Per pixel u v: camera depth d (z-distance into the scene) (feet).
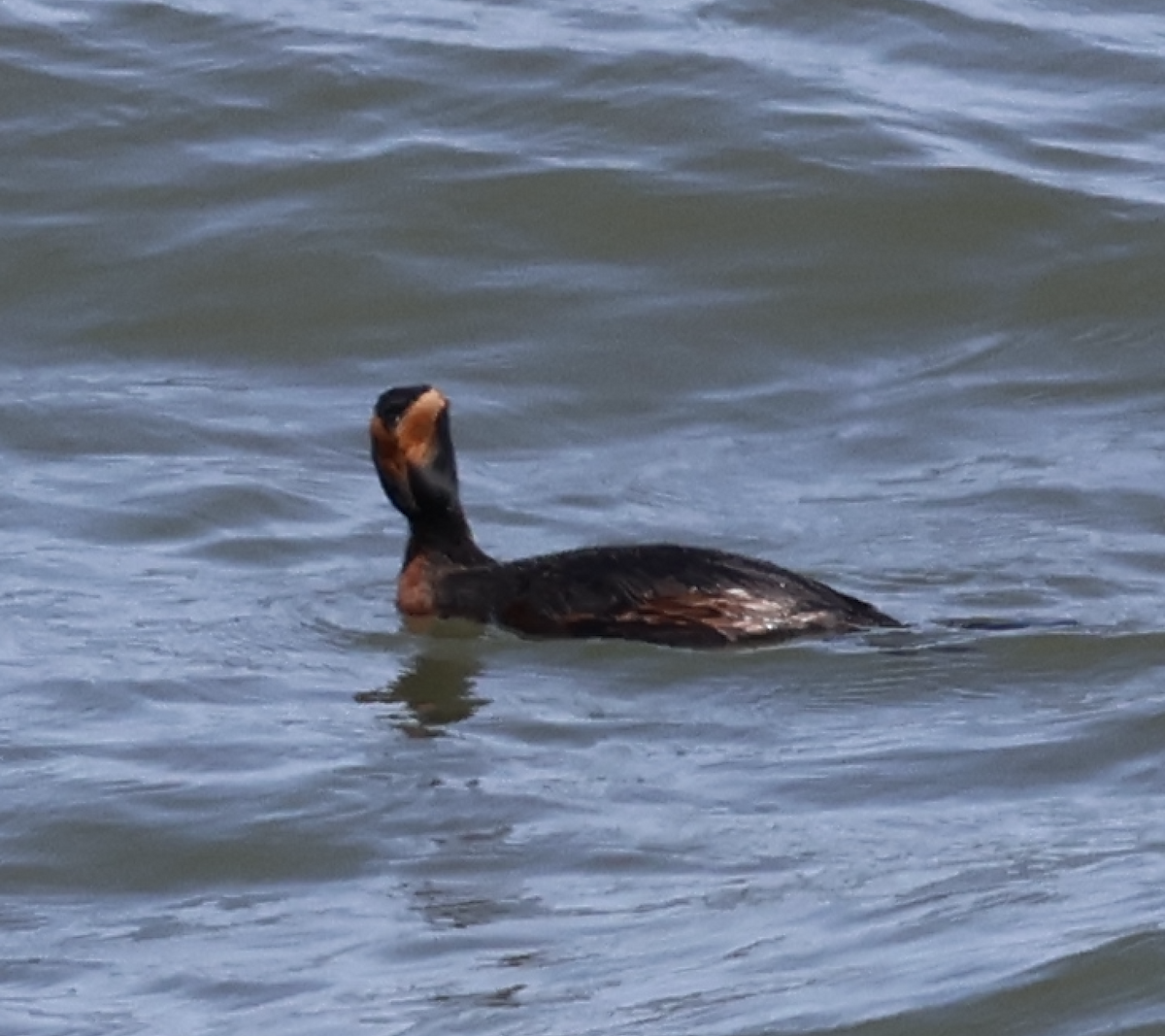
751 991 37.24
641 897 41.14
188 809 44.96
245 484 60.64
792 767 45.91
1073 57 79.36
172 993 38.81
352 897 41.83
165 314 69.62
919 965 37.60
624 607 51.78
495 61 77.92
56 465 62.18
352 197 72.84
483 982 38.32
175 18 79.87
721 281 70.49
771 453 63.31
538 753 46.93
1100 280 69.82
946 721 47.50
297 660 51.57
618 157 74.13
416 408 53.57
